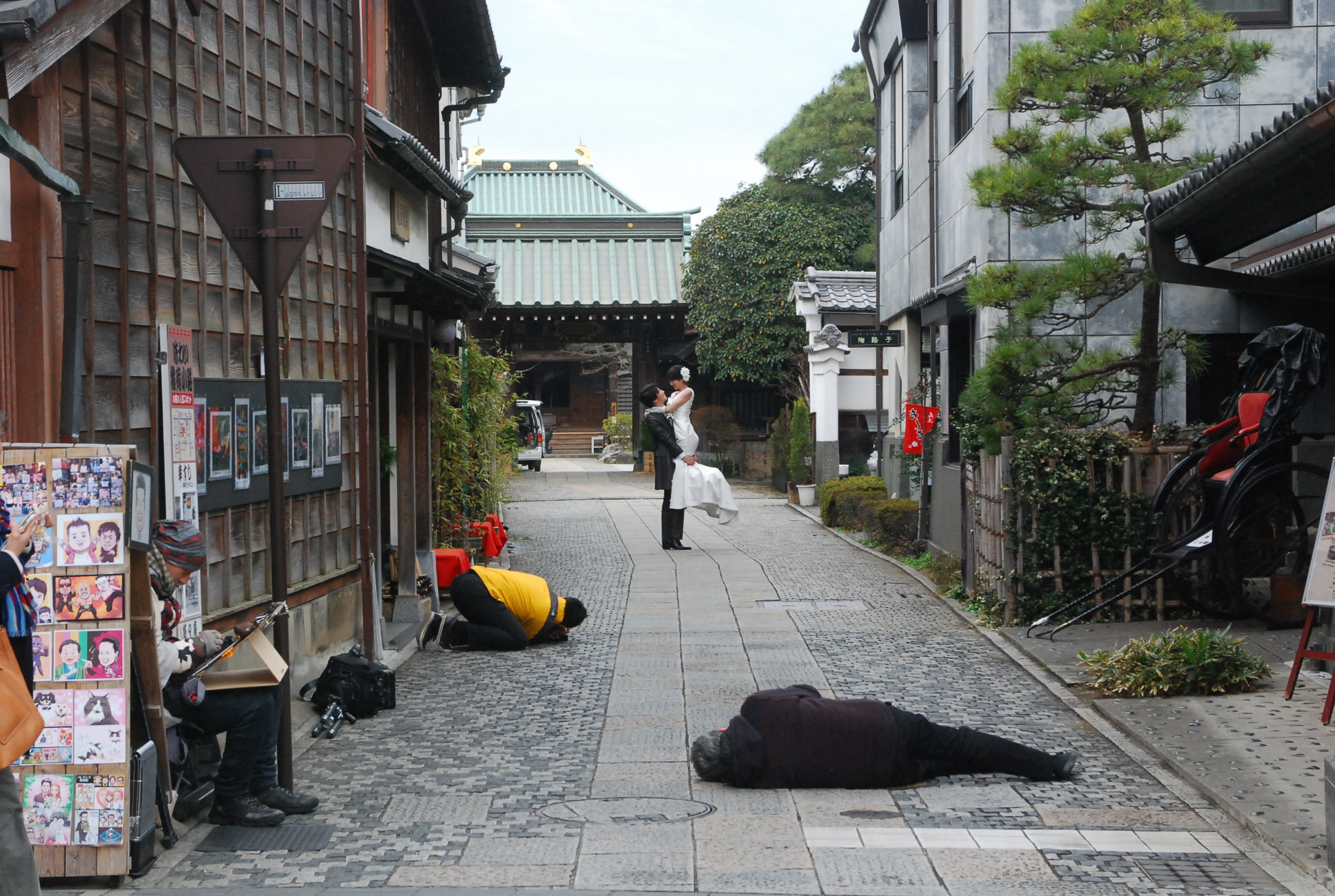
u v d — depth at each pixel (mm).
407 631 11016
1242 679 7645
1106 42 9953
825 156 33938
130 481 4930
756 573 14352
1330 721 6898
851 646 9859
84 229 5496
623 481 32781
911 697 8023
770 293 31547
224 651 5566
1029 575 10227
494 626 9922
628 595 12844
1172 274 9445
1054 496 10133
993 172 10203
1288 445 9320
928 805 5766
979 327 13281
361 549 9133
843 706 6141
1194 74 10008
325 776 6348
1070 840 5242
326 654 8922
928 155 15320
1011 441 10336
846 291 25578
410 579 11875
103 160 5957
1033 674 8625
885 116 19609
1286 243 11641
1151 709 7324
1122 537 10117
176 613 5504
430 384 12797
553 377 53406
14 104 5344
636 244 35188
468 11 13891
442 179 11969
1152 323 10555
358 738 7152
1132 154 11297
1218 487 9516
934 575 13367
